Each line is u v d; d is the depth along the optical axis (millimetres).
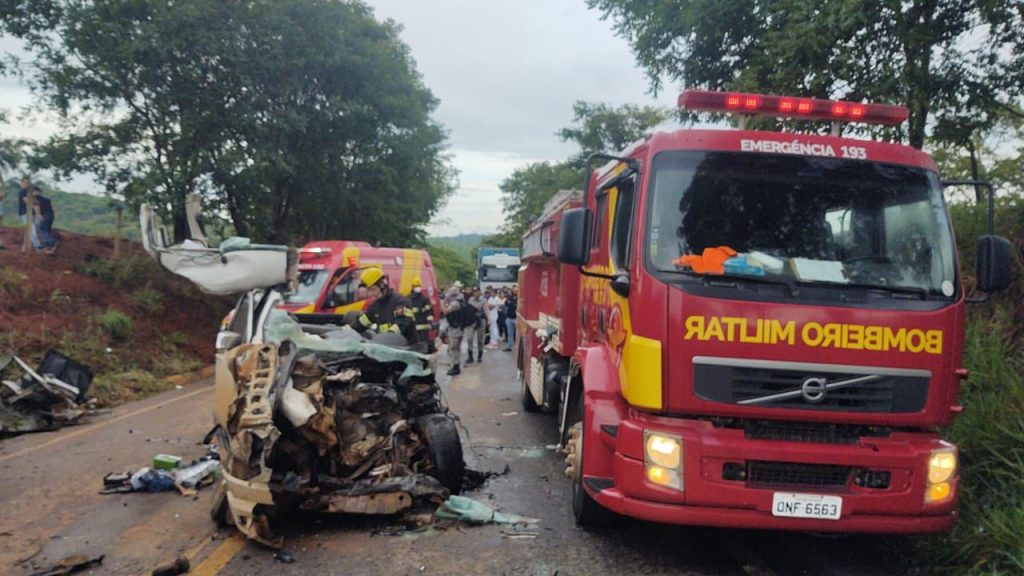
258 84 17969
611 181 5645
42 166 17047
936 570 4617
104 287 15555
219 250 6082
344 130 20672
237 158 17469
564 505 6051
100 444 8016
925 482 4254
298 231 23297
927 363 4336
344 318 8102
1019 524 4387
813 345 4277
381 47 20688
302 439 5297
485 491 6422
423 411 6266
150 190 16828
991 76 8680
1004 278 4625
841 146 4836
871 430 4379
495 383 13797
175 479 6383
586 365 5172
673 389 4312
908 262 4578
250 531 4875
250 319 6191
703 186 4695
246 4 17359
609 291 5340
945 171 10766
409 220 25844
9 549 4922
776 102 5355
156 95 16969
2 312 12742
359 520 5551
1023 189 9156
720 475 4215
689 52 11070
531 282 10094
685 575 4609
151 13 16594
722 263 4473
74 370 9742
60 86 16406
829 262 4531
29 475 6746
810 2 8188
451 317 14844
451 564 4727
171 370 13562
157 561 4734
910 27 8227
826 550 5059
